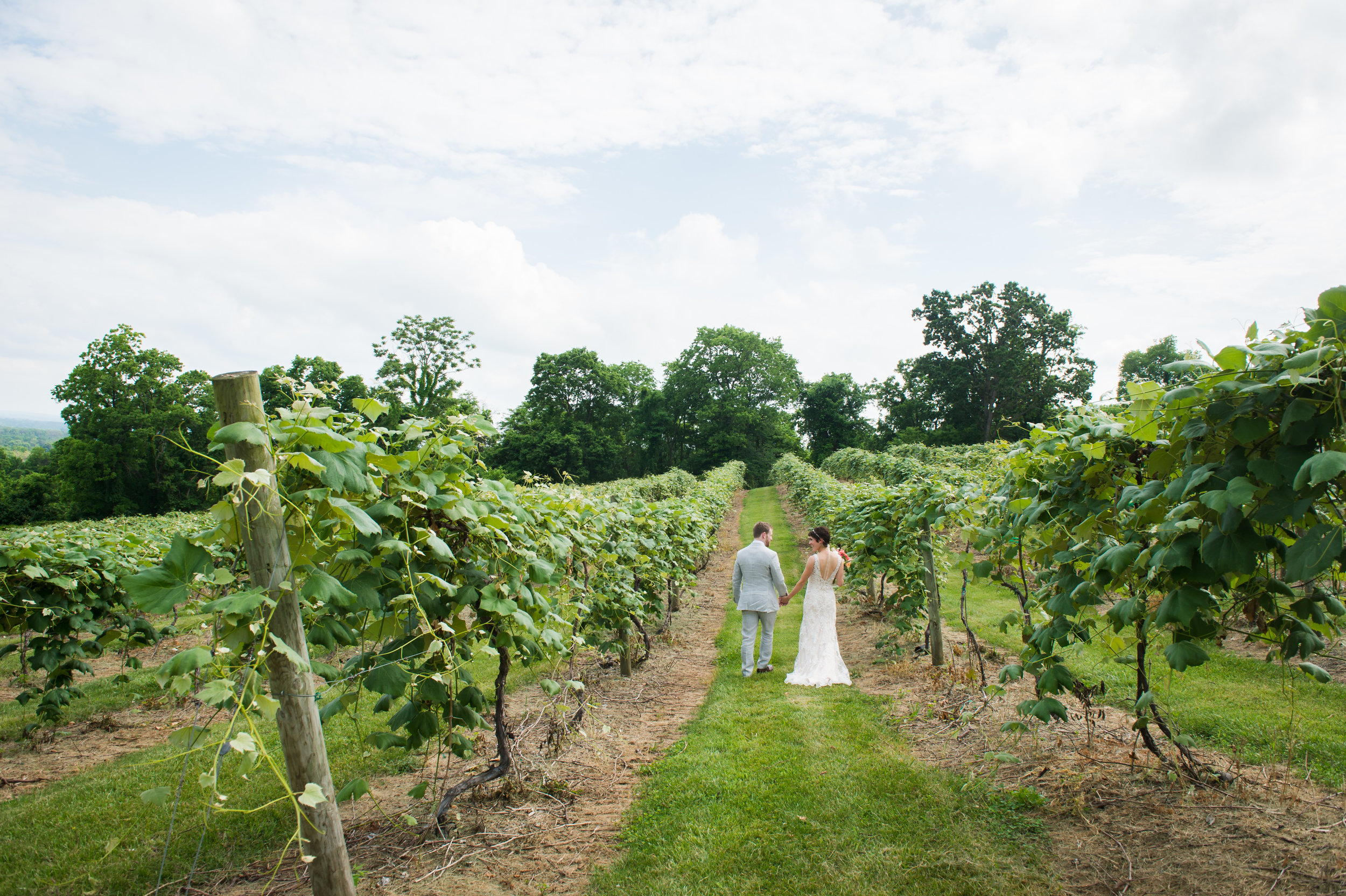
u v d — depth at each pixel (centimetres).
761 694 570
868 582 892
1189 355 245
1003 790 343
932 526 555
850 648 738
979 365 5150
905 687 553
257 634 209
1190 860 265
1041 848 290
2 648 507
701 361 6125
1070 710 447
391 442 302
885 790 359
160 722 562
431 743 446
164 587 194
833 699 533
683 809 356
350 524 243
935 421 5684
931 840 306
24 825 358
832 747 427
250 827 344
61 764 471
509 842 324
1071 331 5097
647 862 306
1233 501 194
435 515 290
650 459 6209
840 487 1325
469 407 322
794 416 6656
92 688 662
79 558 518
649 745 468
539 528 364
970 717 430
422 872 297
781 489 4178
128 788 402
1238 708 427
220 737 491
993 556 410
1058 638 320
